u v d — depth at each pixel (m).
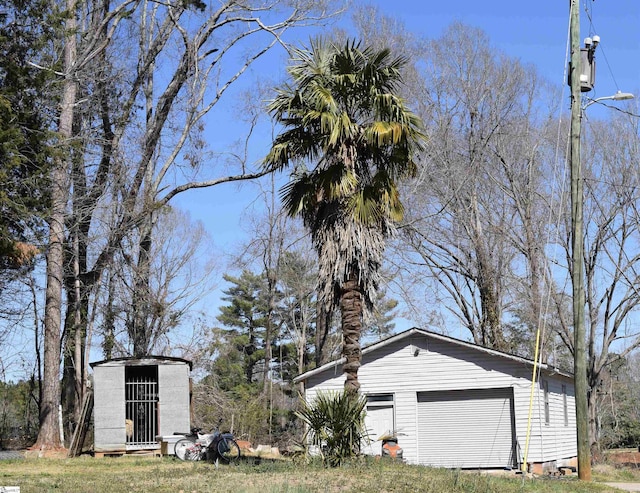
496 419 28.30
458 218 40.84
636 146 38.88
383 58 19.91
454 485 15.36
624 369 61.47
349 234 19.19
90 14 32.25
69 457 22.94
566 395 32.25
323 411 17.89
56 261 27.44
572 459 31.75
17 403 42.12
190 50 34.03
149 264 38.66
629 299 39.44
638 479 26.61
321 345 39.81
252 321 66.94
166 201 34.75
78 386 32.22
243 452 25.05
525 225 40.62
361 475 15.89
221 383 60.41
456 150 40.22
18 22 23.23
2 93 21.70
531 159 40.47
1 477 16.50
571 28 20.56
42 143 23.05
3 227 21.69
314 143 20.05
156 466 19.23
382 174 19.64
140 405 23.84
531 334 45.47
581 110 20.52
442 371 28.88
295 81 19.95
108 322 36.56
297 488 13.80
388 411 29.11
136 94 34.47
